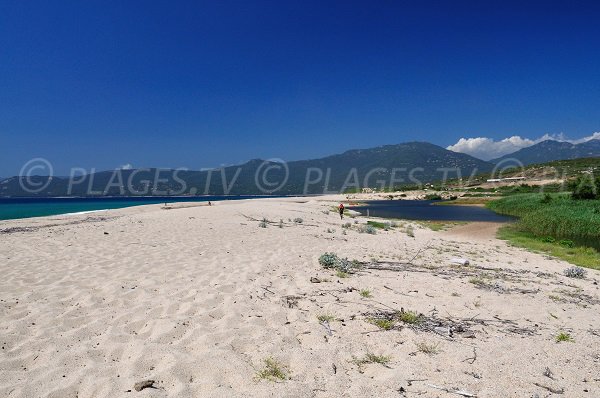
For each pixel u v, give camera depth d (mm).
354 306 7535
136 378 4293
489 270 12953
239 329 5902
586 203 42000
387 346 5672
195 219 25438
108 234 16500
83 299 7062
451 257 15320
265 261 11602
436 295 8781
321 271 10789
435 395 4258
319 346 5527
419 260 14117
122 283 8219
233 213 32531
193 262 10898
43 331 5508
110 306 6801
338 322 6633
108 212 38438
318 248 15195
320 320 6672
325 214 40938
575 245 22438
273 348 5297
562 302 8984
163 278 8859
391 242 19484
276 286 8797
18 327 5586
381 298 8242
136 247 13109
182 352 4969
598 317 7852
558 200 50062
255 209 39156
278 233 19750
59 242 14094
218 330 5789
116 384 4125
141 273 9258
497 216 46438
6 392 3900
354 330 6301
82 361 4680
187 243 14523
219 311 6699
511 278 11695
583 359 5543
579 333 6730
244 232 19219
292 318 6676
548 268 14820
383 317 6949
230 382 4316
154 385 4164
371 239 20438
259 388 4168
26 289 7594
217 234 17844
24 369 4453
